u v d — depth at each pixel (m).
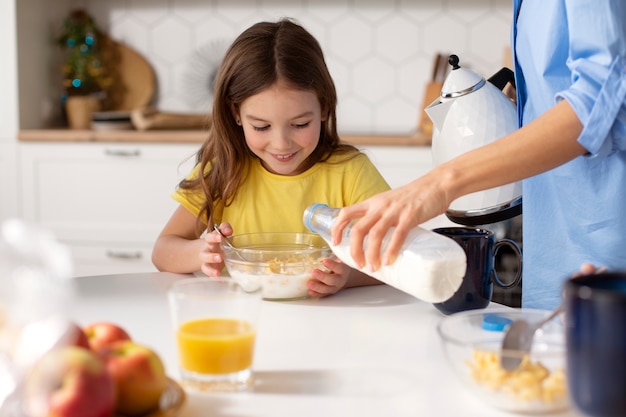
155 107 3.59
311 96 1.50
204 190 1.62
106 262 3.16
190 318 0.88
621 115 1.10
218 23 3.55
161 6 3.57
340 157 1.68
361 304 1.25
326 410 0.81
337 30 3.51
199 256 1.41
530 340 0.85
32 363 0.71
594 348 0.63
